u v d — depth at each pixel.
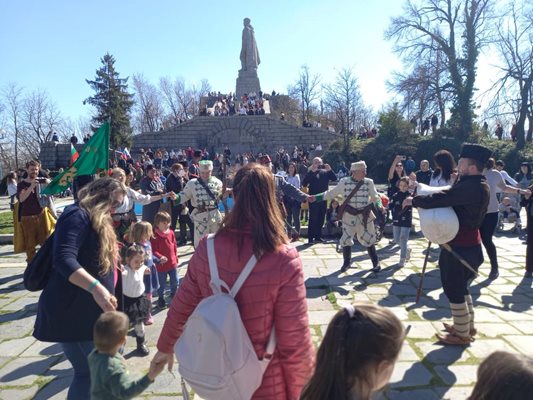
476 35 30.05
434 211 3.90
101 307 2.53
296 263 1.87
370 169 31.91
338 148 34.38
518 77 28.14
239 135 39.19
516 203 10.34
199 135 39.50
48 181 7.76
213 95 57.53
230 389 1.72
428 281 6.45
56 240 2.59
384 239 9.77
